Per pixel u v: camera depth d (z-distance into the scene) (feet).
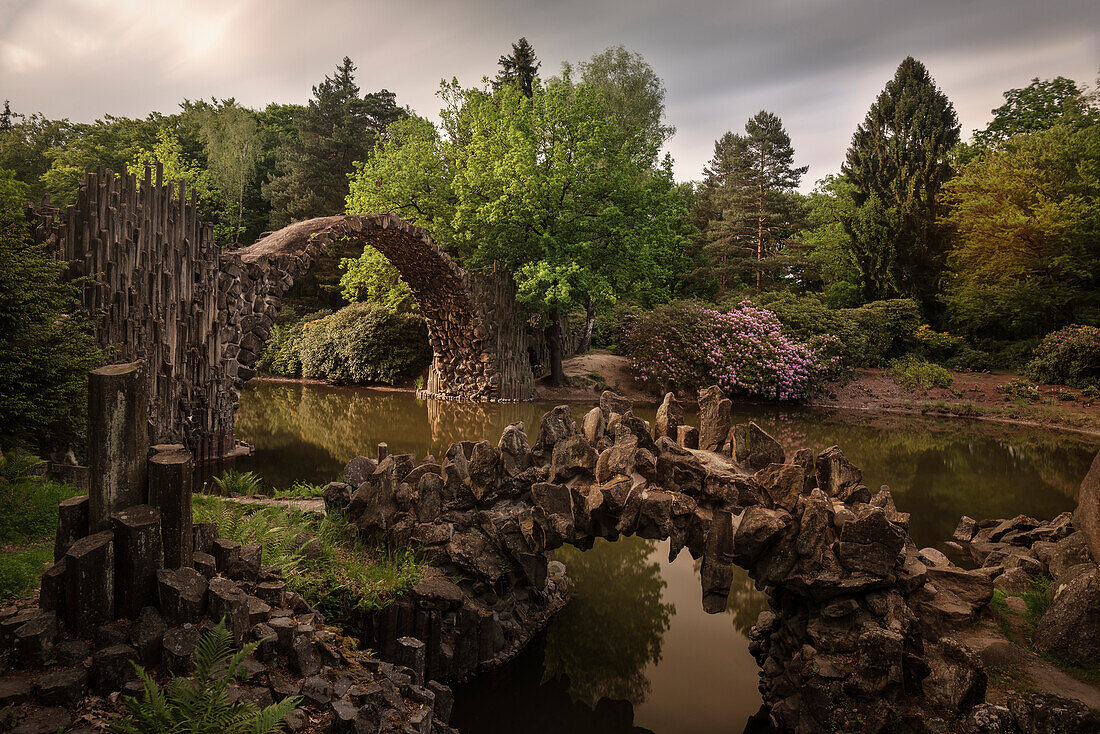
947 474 41.19
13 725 9.25
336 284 139.03
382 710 11.73
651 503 16.74
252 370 45.52
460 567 19.61
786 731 15.35
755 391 81.15
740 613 23.30
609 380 89.51
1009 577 20.10
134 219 35.09
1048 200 82.79
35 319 22.97
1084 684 14.26
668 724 16.42
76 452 27.53
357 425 56.08
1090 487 18.21
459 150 88.58
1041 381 76.38
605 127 79.61
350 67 163.63
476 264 87.25
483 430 53.52
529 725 16.42
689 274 136.15
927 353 96.63
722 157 207.41
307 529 20.53
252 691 10.67
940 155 115.03
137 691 10.13
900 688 13.71
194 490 30.45
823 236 135.95
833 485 17.70
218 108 202.28
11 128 180.45
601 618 22.52
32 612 10.85
